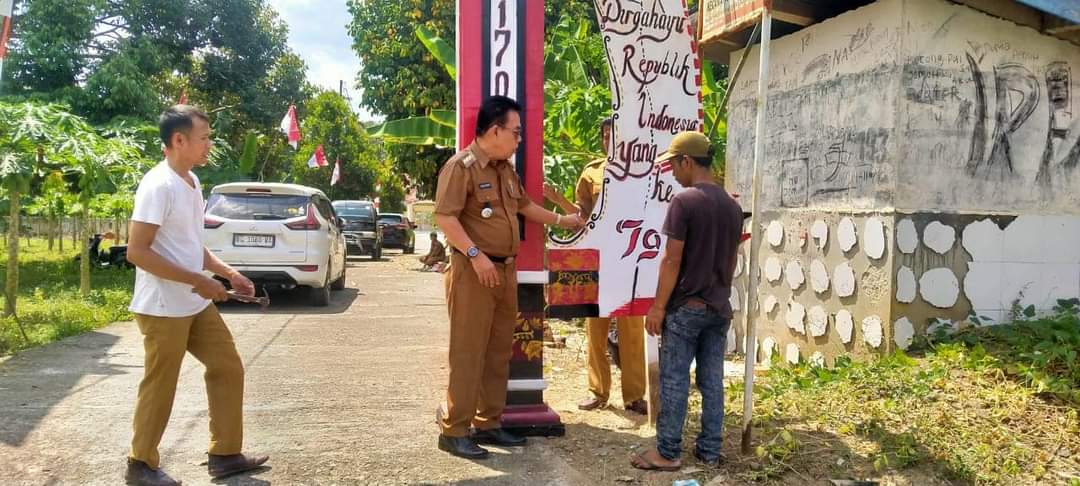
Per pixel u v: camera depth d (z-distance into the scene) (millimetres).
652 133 4785
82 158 7797
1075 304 5801
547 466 4051
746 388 4074
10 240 7625
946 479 3773
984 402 4531
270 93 23828
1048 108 5883
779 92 7039
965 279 5684
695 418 4801
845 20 6137
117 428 4512
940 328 5590
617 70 4691
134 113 16672
